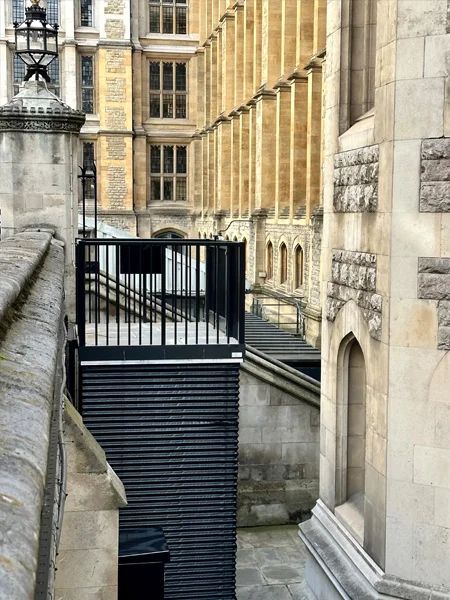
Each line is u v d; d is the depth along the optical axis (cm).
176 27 4975
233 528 988
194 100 5012
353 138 976
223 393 971
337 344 1027
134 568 771
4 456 197
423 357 826
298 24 2861
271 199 3281
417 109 811
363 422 1045
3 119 1301
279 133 3052
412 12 806
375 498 885
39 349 329
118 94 4853
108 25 4809
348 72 1030
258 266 3278
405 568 848
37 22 1328
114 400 959
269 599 1164
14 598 144
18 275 441
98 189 4878
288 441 1478
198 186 4997
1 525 164
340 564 966
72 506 600
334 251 1044
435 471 830
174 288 970
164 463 971
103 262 1712
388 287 842
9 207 1316
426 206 813
